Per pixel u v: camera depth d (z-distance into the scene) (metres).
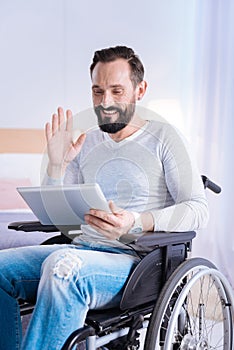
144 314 1.42
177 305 1.36
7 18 3.75
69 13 3.81
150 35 3.84
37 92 3.83
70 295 1.22
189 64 3.83
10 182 3.19
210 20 3.48
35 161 3.55
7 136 3.77
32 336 1.19
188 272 1.42
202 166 3.55
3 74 3.78
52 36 3.81
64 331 1.20
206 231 3.53
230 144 3.22
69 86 3.85
